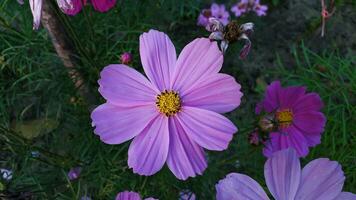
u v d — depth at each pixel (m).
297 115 0.25
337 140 0.37
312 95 0.24
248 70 0.45
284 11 0.48
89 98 0.34
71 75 0.32
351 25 0.47
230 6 0.48
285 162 0.16
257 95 0.43
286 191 0.16
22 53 0.35
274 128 0.22
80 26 0.34
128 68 0.20
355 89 0.39
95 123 0.19
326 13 0.38
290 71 0.44
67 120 0.34
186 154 0.19
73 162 0.30
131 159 0.19
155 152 0.19
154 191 0.29
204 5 0.48
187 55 0.20
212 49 0.19
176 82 0.20
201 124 0.19
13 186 0.27
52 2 0.25
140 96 0.20
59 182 0.29
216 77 0.19
